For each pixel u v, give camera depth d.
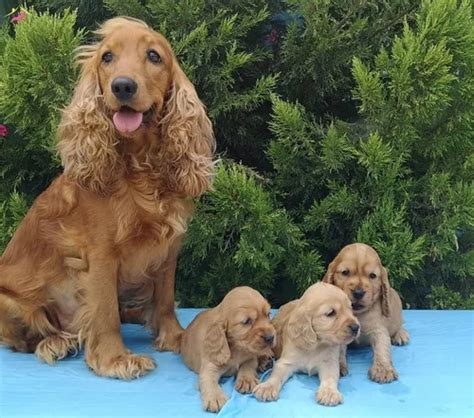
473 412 0.69
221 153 1.21
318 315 0.73
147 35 0.79
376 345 0.81
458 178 1.13
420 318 1.02
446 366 0.82
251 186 1.04
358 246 0.84
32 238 0.85
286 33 1.21
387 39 1.14
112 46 0.78
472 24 1.05
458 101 1.09
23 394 0.75
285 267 1.17
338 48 1.13
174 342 0.88
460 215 1.08
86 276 0.81
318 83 1.17
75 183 0.82
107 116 0.80
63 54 1.05
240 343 0.74
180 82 0.84
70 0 1.23
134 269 0.83
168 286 0.89
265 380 0.78
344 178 1.12
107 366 0.80
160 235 0.81
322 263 1.15
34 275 0.84
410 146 1.11
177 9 1.10
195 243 1.09
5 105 1.07
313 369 0.76
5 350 0.90
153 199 0.81
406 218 1.15
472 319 1.01
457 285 1.23
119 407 0.72
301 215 1.17
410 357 0.85
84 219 0.81
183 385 0.78
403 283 1.20
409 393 0.74
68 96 1.05
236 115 1.19
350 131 1.11
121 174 0.80
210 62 1.16
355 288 0.80
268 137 1.25
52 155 1.13
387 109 1.05
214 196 1.05
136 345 0.91
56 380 0.79
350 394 0.74
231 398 0.71
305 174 1.14
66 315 0.87
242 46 1.16
